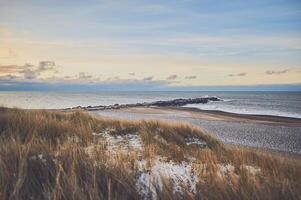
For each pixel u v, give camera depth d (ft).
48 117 38.63
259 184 13.79
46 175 13.26
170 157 20.17
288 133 71.97
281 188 13.43
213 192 12.50
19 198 11.22
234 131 74.08
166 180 13.46
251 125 86.17
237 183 13.71
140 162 17.67
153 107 175.52
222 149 29.66
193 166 17.57
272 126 84.53
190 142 33.76
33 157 15.58
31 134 25.22
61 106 191.31
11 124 28.84
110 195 11.59
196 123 89.45
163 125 37.78
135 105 193.77
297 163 22.81
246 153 25.14
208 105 199.93
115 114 122.21
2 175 12.61
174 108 165.48
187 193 12.28
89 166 14.23
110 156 17.69
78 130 29.07
